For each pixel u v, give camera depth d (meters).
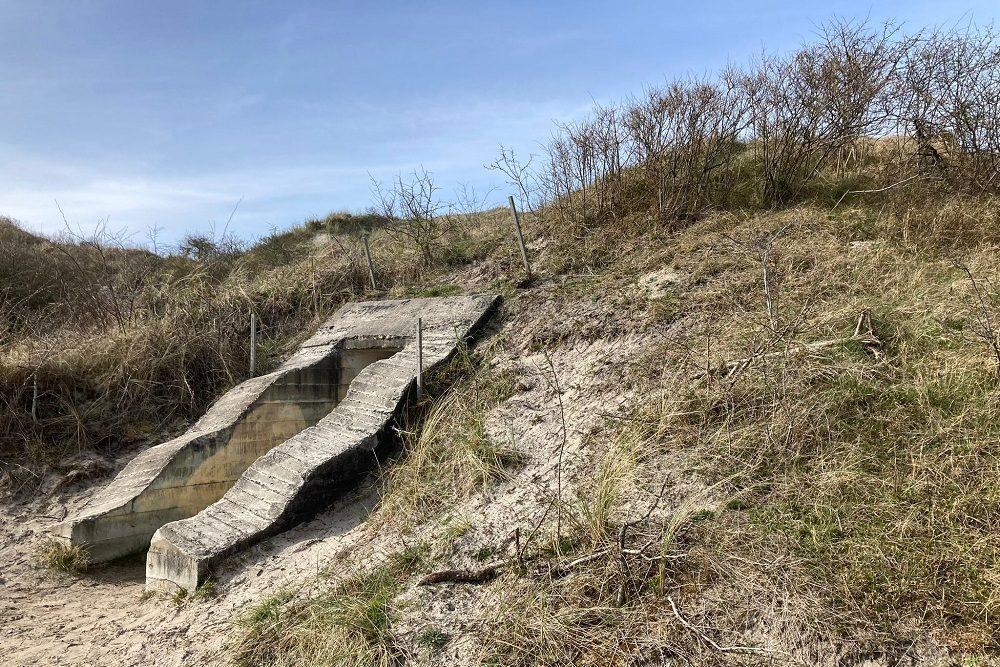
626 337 9.10
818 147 11.97
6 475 10.44
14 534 9.56
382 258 15.09
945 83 11.60
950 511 5.11
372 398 9.69
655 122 12.43
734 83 12.34
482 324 11.06
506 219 15.39
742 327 7.89
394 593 6.19
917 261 8.76
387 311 12.57
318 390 10.98
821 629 4.62
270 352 13.23
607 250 12.00
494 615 5.57
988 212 9.78
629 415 7.28
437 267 14.13
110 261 18.81
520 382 9.14
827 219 10.48
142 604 7.70
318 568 7.15
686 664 4.71
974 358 6.46
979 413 5.85
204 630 6.67
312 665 5.60
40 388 11.48
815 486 5.63
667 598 5.18
